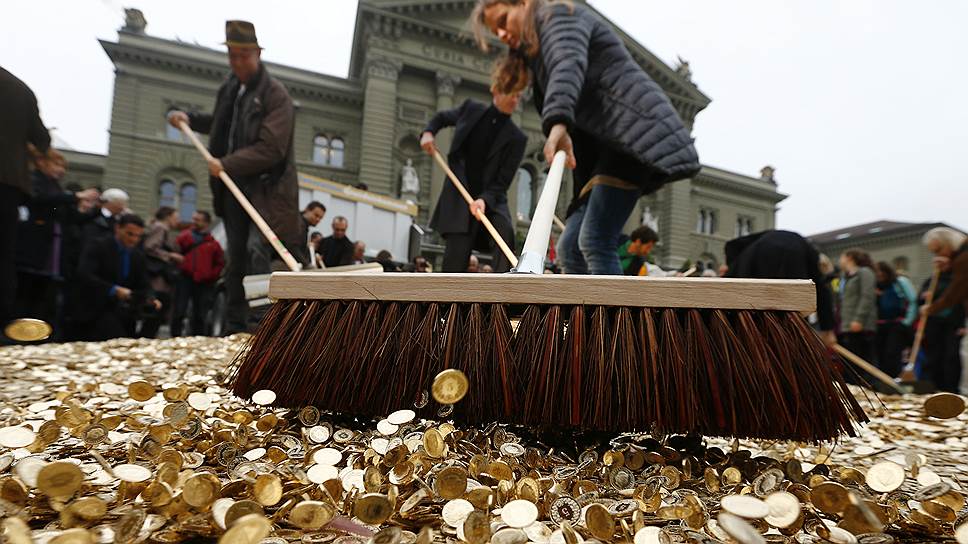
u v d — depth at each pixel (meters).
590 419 0.90
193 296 5.33
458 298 1.02
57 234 3.76
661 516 0.73
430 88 22.64
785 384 0.88
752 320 0.93
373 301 1.06
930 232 4.30
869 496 0.80
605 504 0.75
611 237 2.31
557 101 1.91
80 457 0.89
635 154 2.05
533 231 1.31
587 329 1.00
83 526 0.62
